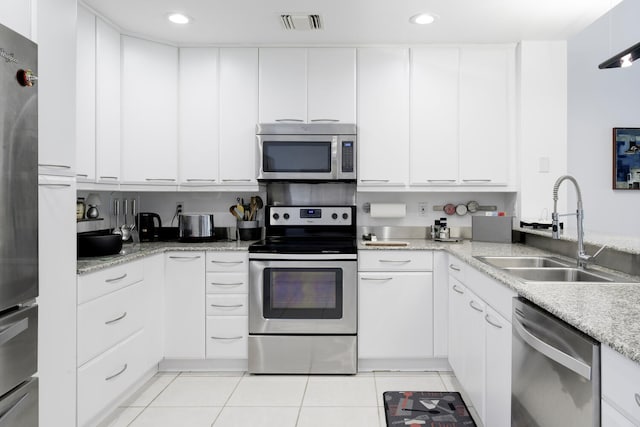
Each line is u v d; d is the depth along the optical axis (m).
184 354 2.73
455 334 2.49
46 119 1.62
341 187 3.29
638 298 1.30
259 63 3.01
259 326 2.71
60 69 1.71
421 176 3.01
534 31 2.77
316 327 2.70
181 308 2.74
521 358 1.45
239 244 2.92
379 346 2.74
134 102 2.81
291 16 2.56
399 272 2.73
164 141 2.93
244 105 3.01
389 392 2.44
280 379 2.65
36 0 1.56
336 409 2.24
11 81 1.31
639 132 3.47
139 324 2.41
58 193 1.70
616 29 3.49
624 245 1.82
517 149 2.98
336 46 3.00
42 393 1.62
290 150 2.97
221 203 3.34
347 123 2.98
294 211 3.15
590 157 3.52
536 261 2.25
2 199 1.29
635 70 3.48
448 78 2.99
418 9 2.46
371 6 2.42
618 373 0.91
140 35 2.82
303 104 3.00
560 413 1.17
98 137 2.53
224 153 3.02
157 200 3.33
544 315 1.27
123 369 2.23
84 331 1.88
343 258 2.69
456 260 2.48
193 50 3.01
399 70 2.99
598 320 1.05
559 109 2.92
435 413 2.18
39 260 1.59
